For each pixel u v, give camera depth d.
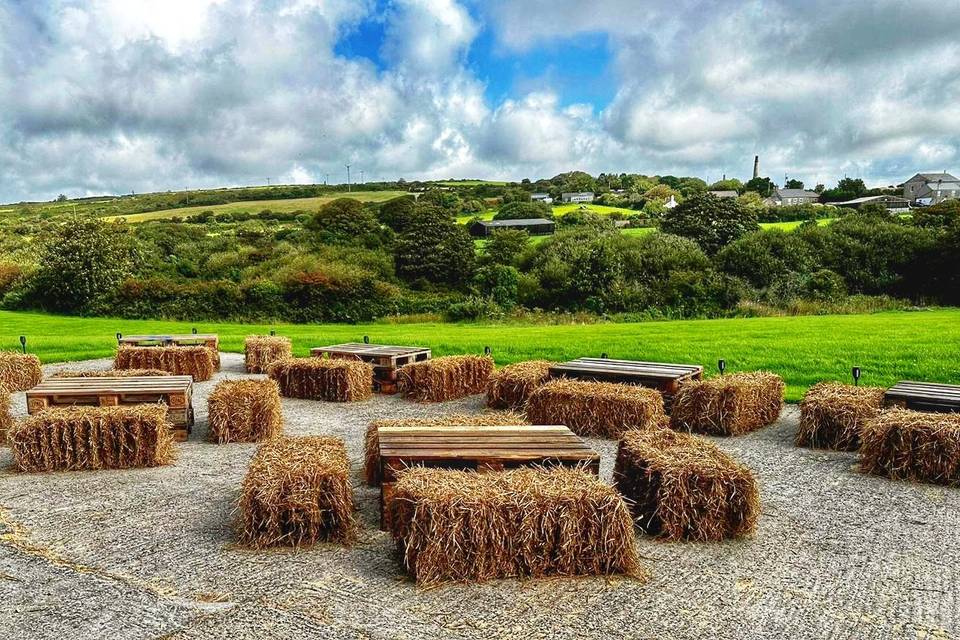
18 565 5.04
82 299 36.97
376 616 4.29
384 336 21.94
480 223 62.28
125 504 6.42
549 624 4.21
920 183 104.00
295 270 41.28
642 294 36.88
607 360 11.95
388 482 5.82
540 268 42.38
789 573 5.02
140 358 13.97
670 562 5.19
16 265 41.84
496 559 4.81
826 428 8.74
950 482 7.19
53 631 4.09
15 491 6.81
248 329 26.83
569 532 4.84
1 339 21.09
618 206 87.00
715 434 9.48
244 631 4.09
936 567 5.15
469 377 12.16
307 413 10.84
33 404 8.70
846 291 37.53
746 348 16.27
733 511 5.66
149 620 4.22
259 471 5.63
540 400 9.52
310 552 5.30
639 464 5.93
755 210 67.00
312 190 90.62
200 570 4.96
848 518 6.21
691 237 47.16
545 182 116.88
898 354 14.82
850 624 4.27
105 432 7.55
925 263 37.94
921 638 4.10
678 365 11.34
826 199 102.00
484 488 4.99
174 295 36.31
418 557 4.72
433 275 45.44
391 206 57.66
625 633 4.12
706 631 4.16
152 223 57.28
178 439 8.97
